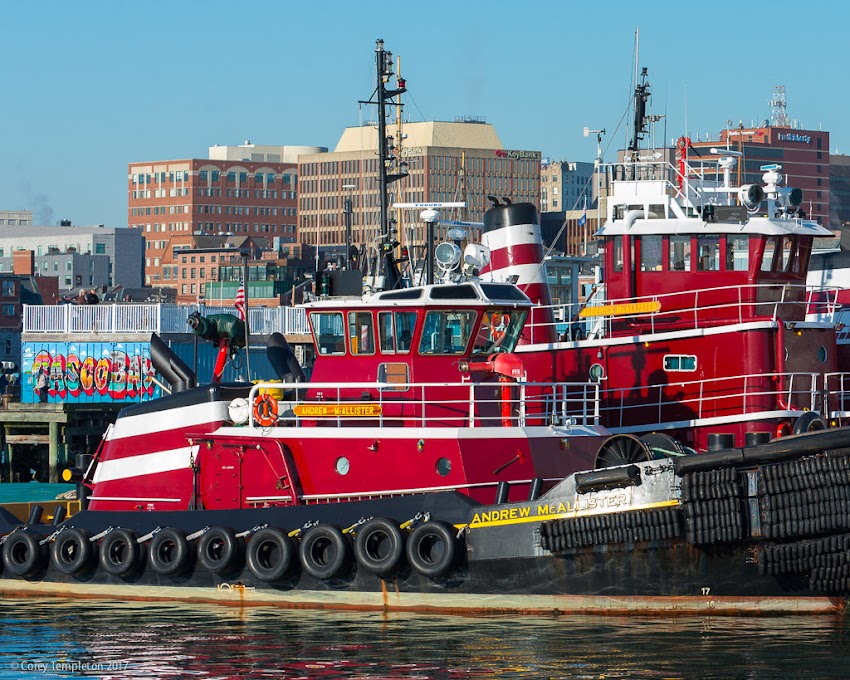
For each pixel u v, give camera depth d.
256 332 179.75
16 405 162.25
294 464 67.06
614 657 56.00
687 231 79.50
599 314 79.88
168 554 68.31
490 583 62.50
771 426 75.56
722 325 78.81
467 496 63.47
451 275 71.06
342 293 72.00
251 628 62.50
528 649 57.41
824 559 58.31
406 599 63.91
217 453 68.88
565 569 61.41
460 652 57.38
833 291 96.19
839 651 56.16
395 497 64.31
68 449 161.00
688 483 59.25
